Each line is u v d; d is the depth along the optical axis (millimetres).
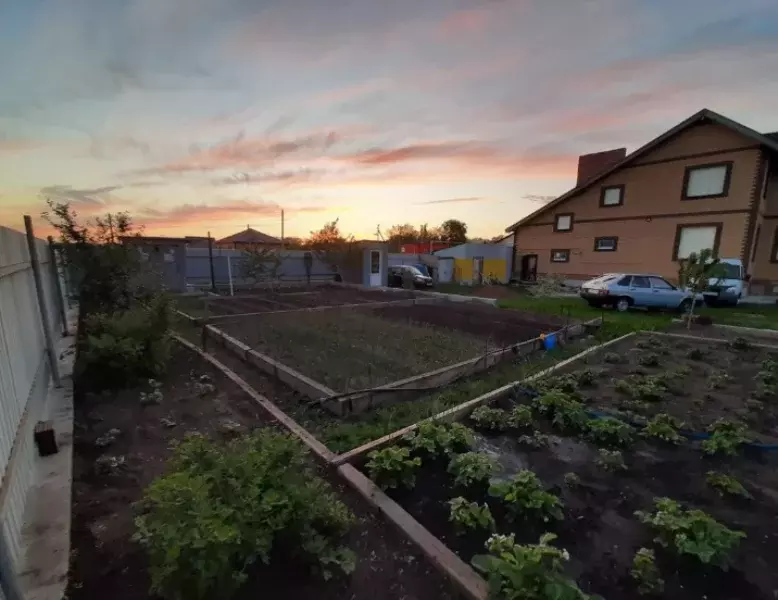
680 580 2102
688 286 9828
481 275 25953
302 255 22156
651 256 18719
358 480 2896
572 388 4980
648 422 3965
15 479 2342
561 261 22422
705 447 3492
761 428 4086
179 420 3947
